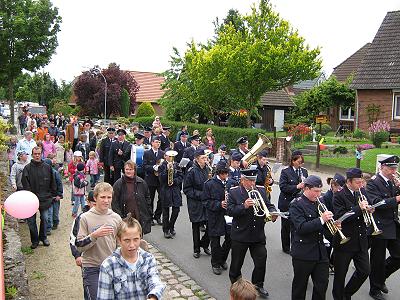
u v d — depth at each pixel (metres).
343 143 24.39
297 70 24.70
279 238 10.12
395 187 7.20
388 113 27.02
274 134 22.91
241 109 29.28
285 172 8.92
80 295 7.01
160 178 9.98
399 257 7.15
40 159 9.21
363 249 6.43
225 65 25.11
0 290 4.05
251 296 3.49
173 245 9.54
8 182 12.31
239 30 27.56
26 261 8.38
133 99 52.75
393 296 7.13
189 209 8.75
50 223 9.95
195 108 32.62
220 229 7.87
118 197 7.47
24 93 65.25
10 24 31.20
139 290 4.07
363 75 28.02
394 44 28.08
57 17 33.16
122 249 4.07
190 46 31.41
